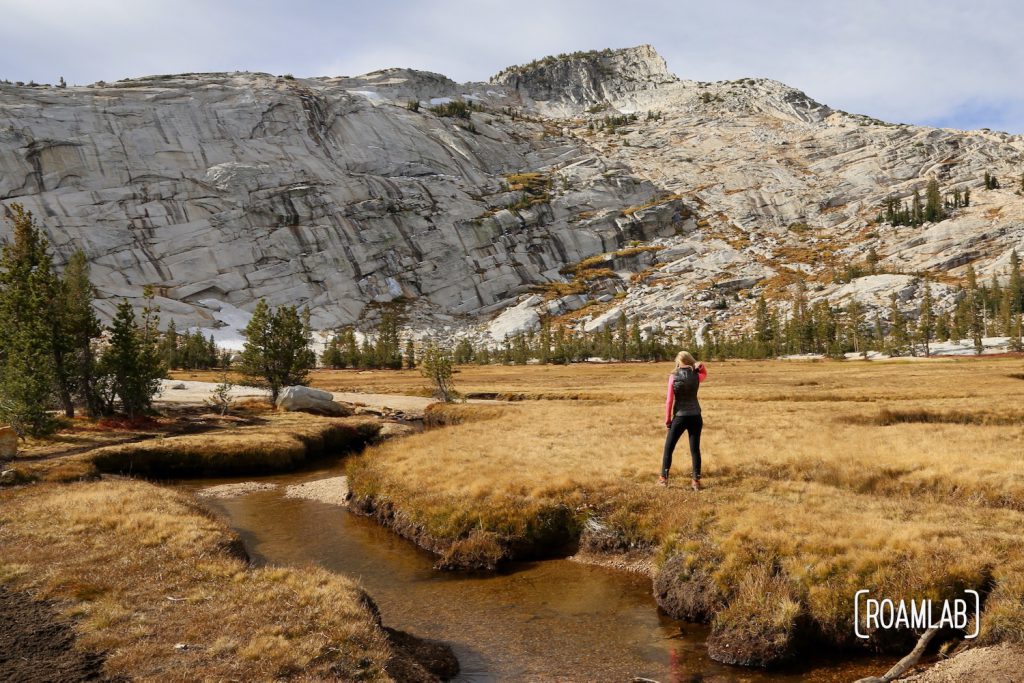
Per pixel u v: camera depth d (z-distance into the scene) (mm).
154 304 175125
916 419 29828
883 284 188125
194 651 7691
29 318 33750
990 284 183750
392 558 14117
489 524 14383
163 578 10461
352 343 150875
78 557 11586
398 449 23312
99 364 36469
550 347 165750
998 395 40594
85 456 25516
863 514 11844
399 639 9148
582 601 11117
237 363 51438
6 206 176375
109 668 7250
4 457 23625
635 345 157000
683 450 20156
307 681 6996
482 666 8516
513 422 30781
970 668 7520
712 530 11703
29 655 7660
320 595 9656
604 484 15891
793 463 17562
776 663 8492
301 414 44531
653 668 8445
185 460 27484
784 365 106562
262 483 25031
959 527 10914
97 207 188875
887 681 7688
